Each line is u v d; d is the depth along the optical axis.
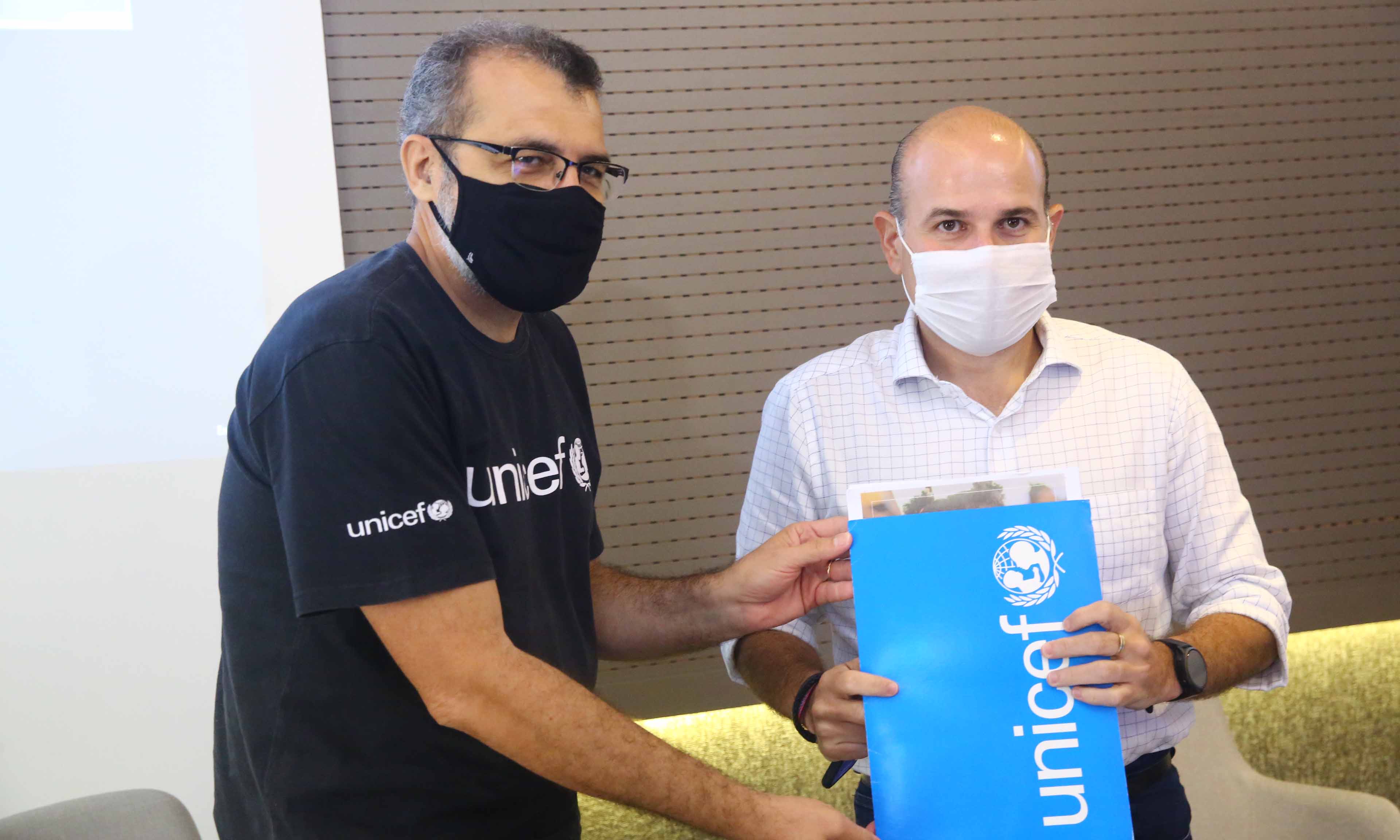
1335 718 2.69
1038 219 1.31
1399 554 2.61
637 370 2.33
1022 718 1.00
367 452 0.98
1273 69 2.56
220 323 2.09
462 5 2.22
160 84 2.06
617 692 2.31
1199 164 2.53
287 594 1.09
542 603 1.18
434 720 1.05
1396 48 2.62
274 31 2.10
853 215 2.40
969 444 1.40
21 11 1.99
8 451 2.01
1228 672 1.21
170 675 2.08
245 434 1.09
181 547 2.08
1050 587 1.02
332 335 1.00
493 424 1.12
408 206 2.20
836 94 2.38
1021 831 0.99
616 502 2.33
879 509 1.05
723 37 2.33
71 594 2.04
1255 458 2.55
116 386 2.05
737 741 2.46
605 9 2.28
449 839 1.11
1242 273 2.55
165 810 1.29
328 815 1.09
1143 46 2.50
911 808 1.00
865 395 1.45
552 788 1.21
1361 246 2.60
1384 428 2.61
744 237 2.36
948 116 1.35
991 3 2.44
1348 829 1.77
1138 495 1.37
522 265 1.11
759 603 1.30
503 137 1.09
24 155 2.00
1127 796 0.99
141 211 2.05
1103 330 1.48
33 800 2.02
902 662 1.02
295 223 2.12
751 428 2.37
